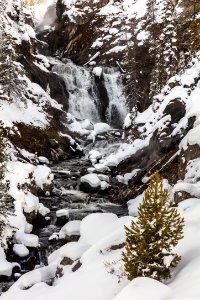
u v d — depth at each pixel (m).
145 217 6.25
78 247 9.67
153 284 5.55
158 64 33.19
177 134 21.50
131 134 31.72
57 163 30.08
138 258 6.21
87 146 35.38
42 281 9.60
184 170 15.99
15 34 38.75
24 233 15.92
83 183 23.78
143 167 23.91
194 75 25.16
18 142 27.44
